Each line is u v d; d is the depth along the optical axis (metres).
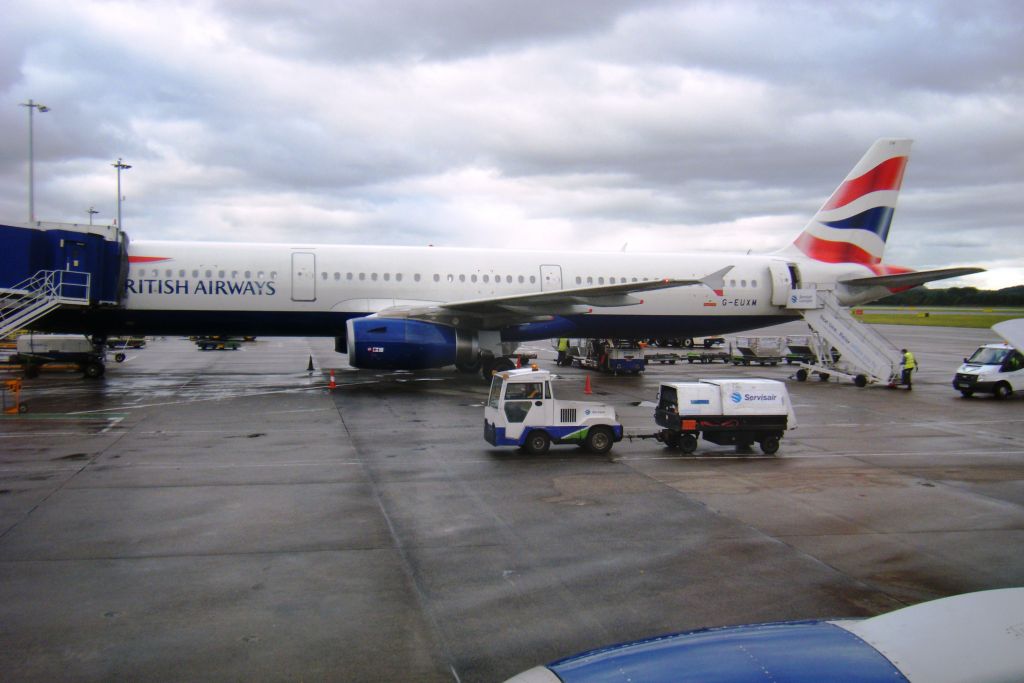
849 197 38.53
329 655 7.97
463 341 30.44
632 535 12.13
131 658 7.86
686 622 8.84
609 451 18.91
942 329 106.56
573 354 44.06
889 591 9.87
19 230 28.03
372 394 29.20
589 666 4.68
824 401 29.61
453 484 15.34
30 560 10.68
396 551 11.25
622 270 35.59
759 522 12.91
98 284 29.14
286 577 10.16
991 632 4.59
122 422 22.23
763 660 4.48
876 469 17.22
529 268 34.59
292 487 14.91
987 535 12.30
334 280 32.25
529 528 12.45
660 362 48.25
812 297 36.59
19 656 7.87
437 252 34.16
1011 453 19.20
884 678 4.22
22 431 20.62
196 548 11.28
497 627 8.68
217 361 47.06
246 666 7.71
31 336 36.06
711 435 18.78
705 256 37.16
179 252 31.12
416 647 8.16
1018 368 30.42
